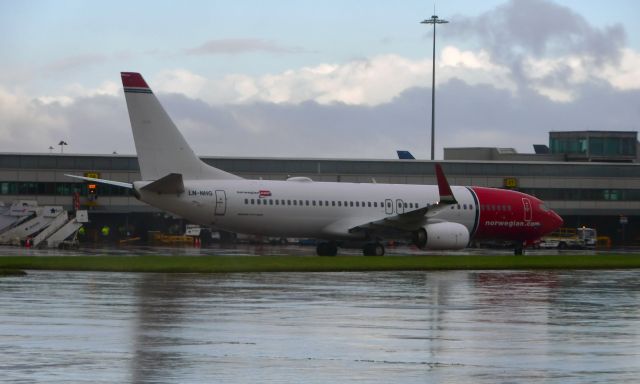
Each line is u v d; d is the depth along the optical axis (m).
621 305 51.53
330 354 34.28
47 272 70.56
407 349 35.50
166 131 100.38
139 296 52.78
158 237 166.50
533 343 37.19
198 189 101.12
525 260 94.44
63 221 138.75
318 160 165.50
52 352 33.88
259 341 37.00
